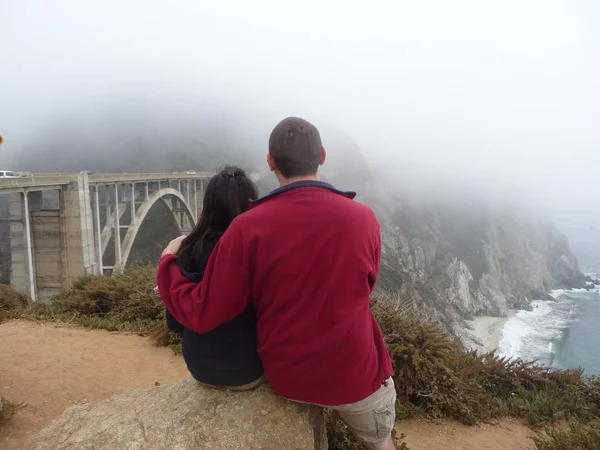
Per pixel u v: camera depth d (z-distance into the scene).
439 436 5.59
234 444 2.27
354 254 1.89
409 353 6.34
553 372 7.76
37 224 34.22
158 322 8.45
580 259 137.88
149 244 66.56
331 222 1.88
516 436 5.82
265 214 1.91
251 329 2.30
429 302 62.00
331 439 3.76
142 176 45.66
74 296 10.02
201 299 1.96
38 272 34.47
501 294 77.25
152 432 2.39
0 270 50.78
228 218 2.28
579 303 81.31
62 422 2.67
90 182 36.44
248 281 1.96
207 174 68.00
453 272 78.50
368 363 2.08
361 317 2.00
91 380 5.80
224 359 2.30
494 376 7.45
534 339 61.75
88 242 35.62
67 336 7.75
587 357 55.00
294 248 1.86
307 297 1.90
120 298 9.70
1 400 4.61
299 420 2.42
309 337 1.95
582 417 6.43
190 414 2.47
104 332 8.19
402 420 5.90
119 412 2.66
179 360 6.83
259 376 2.45
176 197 56.06
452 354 7.04
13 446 4.12
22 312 9.42
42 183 31.22
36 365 6.18
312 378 2.03
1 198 54.06
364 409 2.21
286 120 2.07
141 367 6.42
